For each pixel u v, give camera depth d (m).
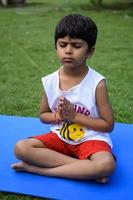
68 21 2.10
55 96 2.26
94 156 2.11
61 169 2.16
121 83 3.83
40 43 5.36
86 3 8.57
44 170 2.19
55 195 2.03
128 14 7.28
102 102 2.18
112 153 2.25
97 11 7.65
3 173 2.22
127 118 3.08
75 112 2.20
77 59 2.12
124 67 4.34
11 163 2.31
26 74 4.12
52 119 2.28
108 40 5.50
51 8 8.14
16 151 2.21
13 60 4.62
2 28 6.32
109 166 2.07
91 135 2.22
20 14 7.55
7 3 8.70
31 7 8.41
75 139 2.23
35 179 2.17
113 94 3.54
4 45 5.28
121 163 2.31
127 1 8.06
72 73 2.22
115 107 3.27
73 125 2.24
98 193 2.04
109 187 2.09
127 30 6.07
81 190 2.07
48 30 6.11
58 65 4.40
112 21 6.72
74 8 7.95
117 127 2.75
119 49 5.06
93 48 2.19
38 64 4.46
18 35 5.84
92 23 2.15
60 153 2.26
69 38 2.09
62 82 2.24
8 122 2.84
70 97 2.22
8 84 3.83
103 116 2.20
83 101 2.20
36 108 3.26
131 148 2.48
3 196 2.06
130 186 2.11
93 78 2.20
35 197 2.04
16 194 2.07
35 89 3.69
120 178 2.17
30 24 6.59
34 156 2.19
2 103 3.37
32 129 2.73
